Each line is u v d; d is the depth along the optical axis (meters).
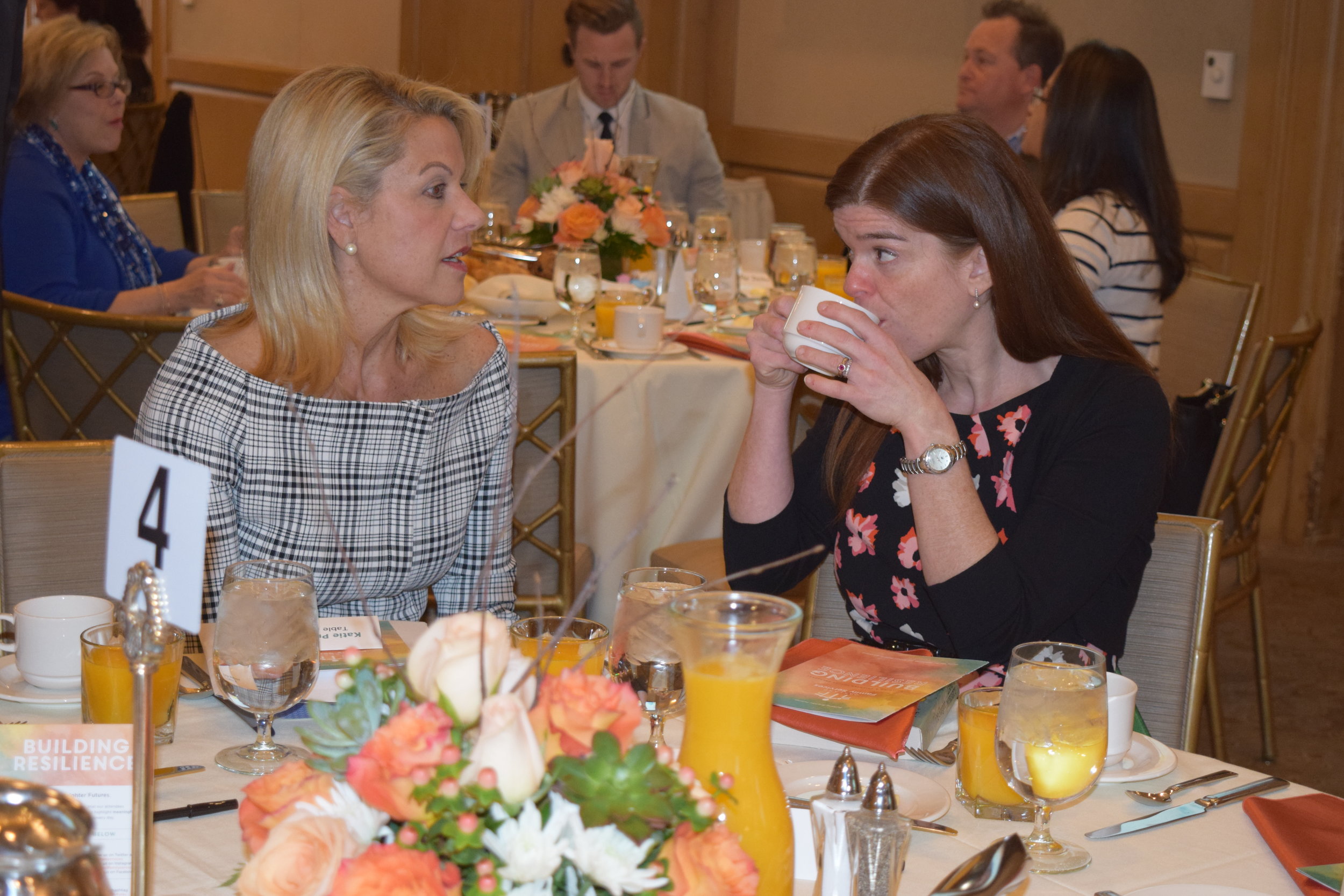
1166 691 1.63
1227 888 0.97
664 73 6.55
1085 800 1.16
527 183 4.88
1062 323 1.59
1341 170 4.39
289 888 0.61
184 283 3.13
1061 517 1.52
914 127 1.55
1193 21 4.64
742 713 0.81
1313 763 3.19
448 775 0.62
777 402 1.73
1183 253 3.19
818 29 6.03
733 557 1.77
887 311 1.54
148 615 0.78
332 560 1.67
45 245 3.14
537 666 0.70
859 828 0.86
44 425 2.64
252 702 1.14
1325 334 4.55
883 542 1.67
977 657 1.47
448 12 6.80
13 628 1.45
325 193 1.56
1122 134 3.08
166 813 1.03
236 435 1.61
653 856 0.66
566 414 2.43
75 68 3.23
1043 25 4.11
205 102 7.95
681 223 3.87
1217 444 2.90
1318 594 4.36
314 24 7.38
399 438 1.66
